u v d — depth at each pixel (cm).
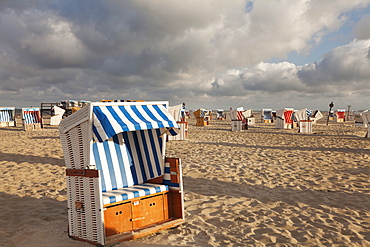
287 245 385
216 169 851
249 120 3288
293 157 1072
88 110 368
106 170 431
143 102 435
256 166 903
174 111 1585
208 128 2648
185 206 542
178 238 402
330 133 2120
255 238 407
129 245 375
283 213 509
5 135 1894
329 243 392
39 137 1747
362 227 448
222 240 399
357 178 756
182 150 1230
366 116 1817
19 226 442
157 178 470
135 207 412
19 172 808
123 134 465
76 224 395
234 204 555
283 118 2583
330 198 591
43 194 605
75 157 394
